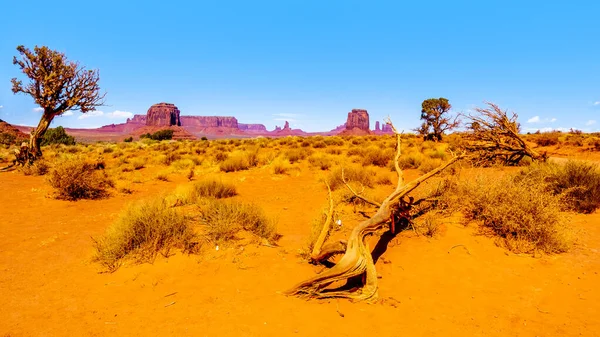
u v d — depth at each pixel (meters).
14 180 13.73
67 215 8.44
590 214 7.07
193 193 9.42
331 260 5.38
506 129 11.83
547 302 4.05
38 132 18.33
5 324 3.74
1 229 7.20
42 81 17.86
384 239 6.09
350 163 16.98
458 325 3.66
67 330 3.62
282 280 4.74
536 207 5.52
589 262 4.98
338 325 3.67
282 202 9.58
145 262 5.18
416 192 9.14
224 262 5.23
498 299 4.16
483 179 6.87
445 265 5.07
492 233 5.93
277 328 3.62
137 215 5.78
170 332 3.57
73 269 5.17
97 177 11.95
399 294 4.35
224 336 3.48
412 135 41.06
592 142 21.64
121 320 3.81
